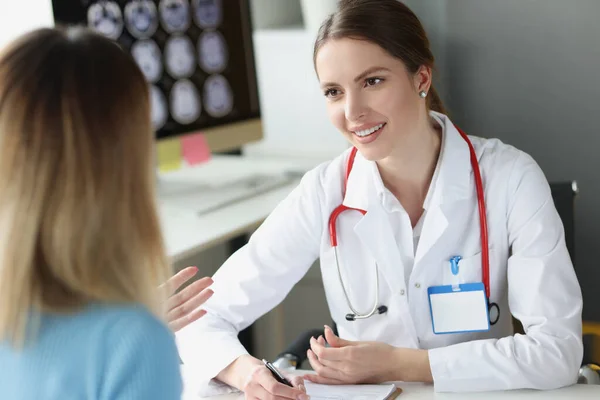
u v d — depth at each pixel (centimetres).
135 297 86
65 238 82
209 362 152
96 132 84
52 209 83
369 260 163
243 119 286
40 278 85
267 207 254
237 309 167
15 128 83
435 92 167
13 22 243
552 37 265
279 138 336
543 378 141
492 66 274
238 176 292
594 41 261
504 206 157
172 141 262
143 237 88
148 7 253
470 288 154
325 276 168
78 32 88
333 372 146
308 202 167
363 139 148
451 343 159
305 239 167
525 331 152
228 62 280
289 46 323
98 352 83
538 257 151
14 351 84
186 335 160
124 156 86
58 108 83
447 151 157
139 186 88
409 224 157
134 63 89
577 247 275
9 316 83
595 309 275
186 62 266
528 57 269
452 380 141
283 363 166
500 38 271
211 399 147
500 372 141
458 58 278
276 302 171
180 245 219
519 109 274
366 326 164
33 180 83
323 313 286
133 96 87
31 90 83
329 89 149
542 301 148
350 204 162
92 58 85
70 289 85
